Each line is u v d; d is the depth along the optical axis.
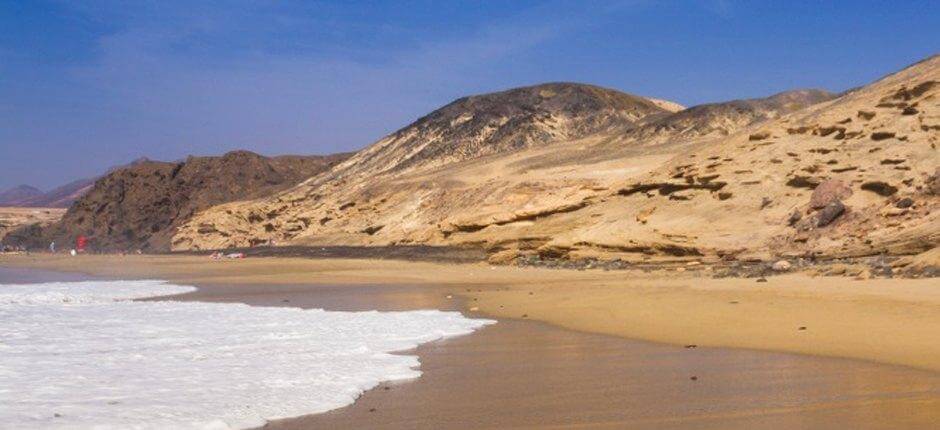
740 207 42.06
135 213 135.88
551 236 50.72
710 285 27.33
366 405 12.10
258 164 144.50
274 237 96.06
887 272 26.47
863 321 18.28
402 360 16.03
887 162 38.66
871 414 10.62
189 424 11.01
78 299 34.25
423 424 10.91
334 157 152.88
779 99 104.75
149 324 23.05
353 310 27.06
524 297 29.20
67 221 138.62
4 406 12.09
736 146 47.72
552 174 71.56
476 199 72.00
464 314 24.95
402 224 77.06
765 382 12.98
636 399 12.02
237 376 14.40
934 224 32.69
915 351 14.95
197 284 43.16
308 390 13.09
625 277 35.59
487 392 12.84
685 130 99.25
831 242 35.50
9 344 18.89
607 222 48.19
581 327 20.83
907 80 48.03
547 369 14.79
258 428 10.91
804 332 17.73
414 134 137.75
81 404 12.22
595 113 136.88
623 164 71.38
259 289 38.38
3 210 170.12
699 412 11.07
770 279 27.70
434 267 50.97
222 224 104.88
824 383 12.71
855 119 43.41
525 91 144.62
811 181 40.78
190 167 142.88
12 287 42.97
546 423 10.77
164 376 14.44
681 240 40.75
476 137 130.50
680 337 18.36
